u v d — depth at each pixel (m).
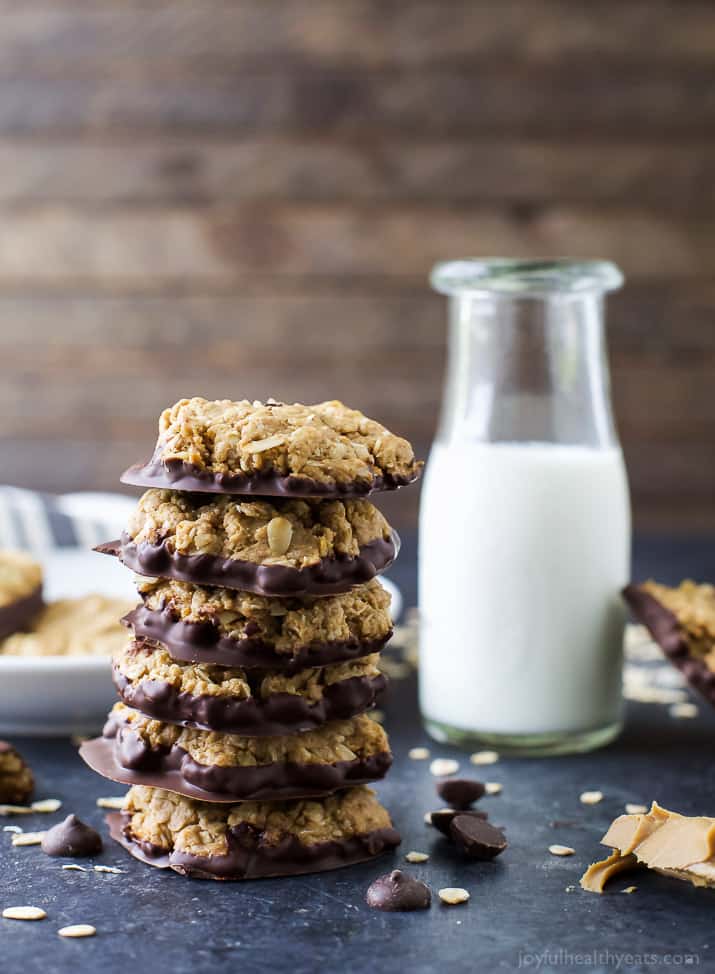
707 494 1.17
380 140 1.14
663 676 0.72
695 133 1.13
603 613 0.64
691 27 1.12
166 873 0.54
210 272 1.15
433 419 1.16
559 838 0.56
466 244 1.15
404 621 0.79
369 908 0.52
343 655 0.53
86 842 0.55
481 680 0.63
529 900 0.52
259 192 1.14
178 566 0.52
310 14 1.12
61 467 1.18
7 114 1.14
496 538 0.63
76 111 1.14
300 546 0.52
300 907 0.52
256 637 0.52
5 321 1.16
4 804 0.58
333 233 1.15
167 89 1.13
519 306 0.63
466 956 0.49
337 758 0.54
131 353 1.16
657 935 0.50
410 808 0.58
